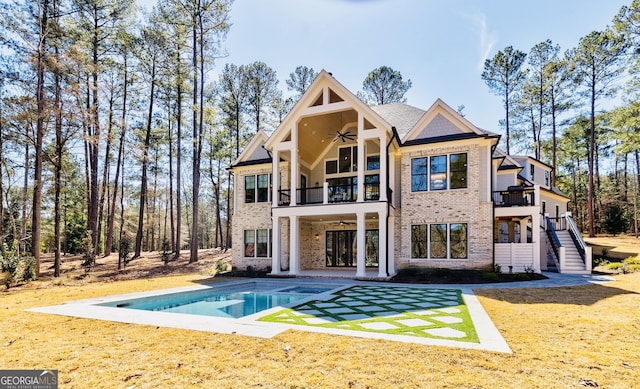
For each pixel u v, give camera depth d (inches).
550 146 1427.2
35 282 579.5
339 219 740.0
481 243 596.7
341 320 266.8
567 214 738.2
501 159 742.5
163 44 925.2
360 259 592.1
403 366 163.8
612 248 924.0
